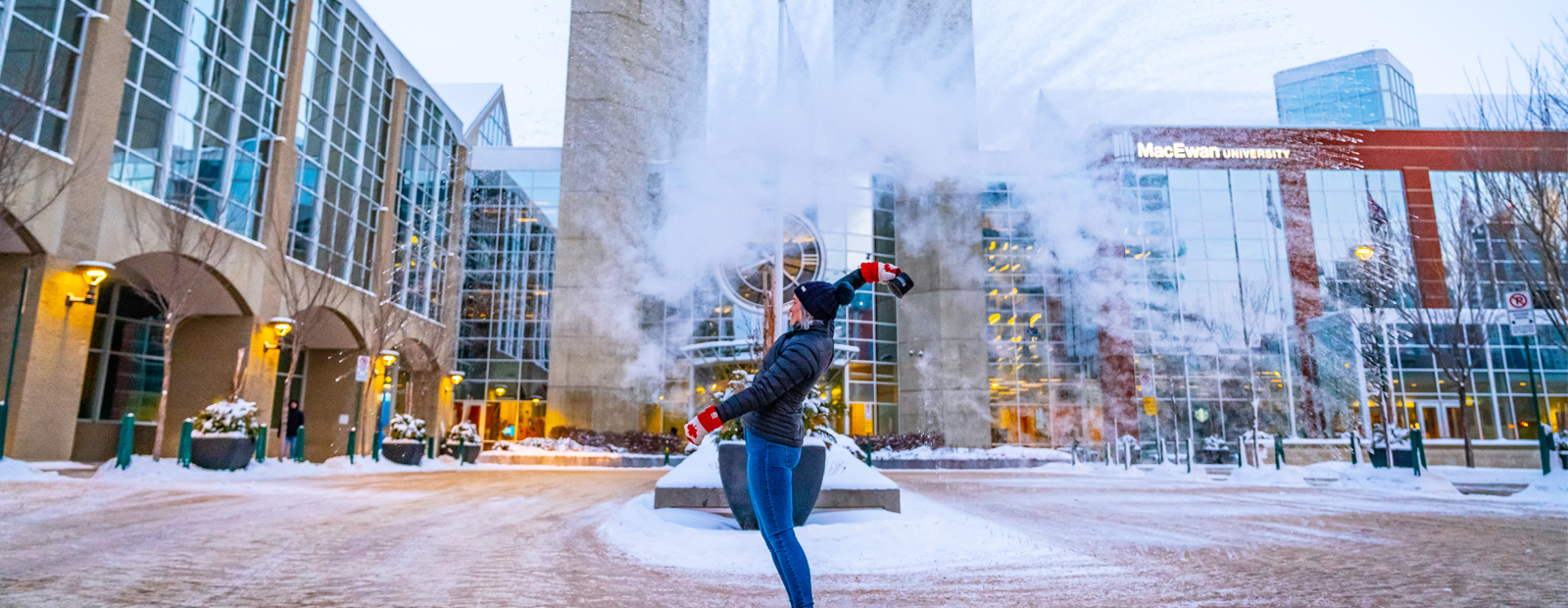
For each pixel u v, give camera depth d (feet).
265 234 65.26
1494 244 84.38
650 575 14.19
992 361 106.93
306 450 78.07
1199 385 101.09
